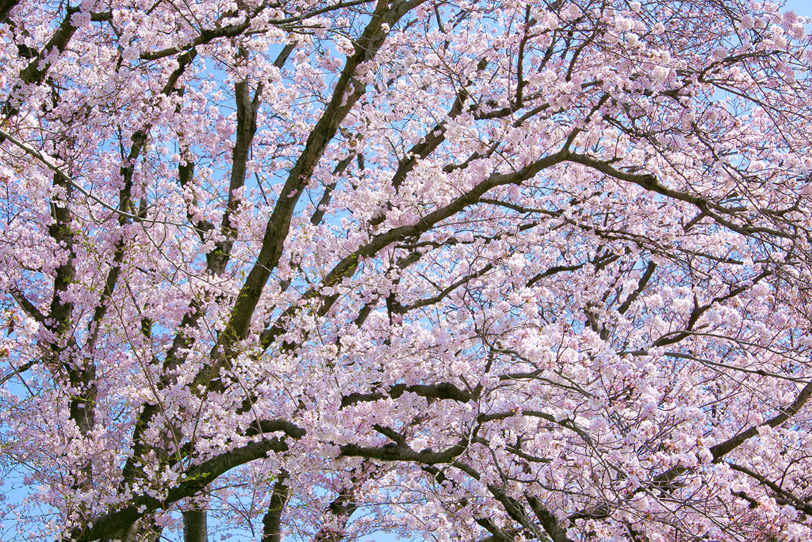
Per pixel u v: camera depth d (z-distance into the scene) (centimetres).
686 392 699
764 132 823
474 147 685
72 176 750
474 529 702
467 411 588
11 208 743
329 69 738
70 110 700
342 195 751
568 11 588
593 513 555
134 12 651
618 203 773
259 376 600
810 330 814
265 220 738
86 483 639
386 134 792
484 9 848
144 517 613
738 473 674
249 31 638
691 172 735
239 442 600
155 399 585
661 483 550
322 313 695
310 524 732
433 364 612
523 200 786
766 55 578
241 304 619
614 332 818
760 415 715
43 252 748
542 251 871
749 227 570
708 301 827
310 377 588
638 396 567
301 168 622
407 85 782
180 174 858
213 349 632
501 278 709
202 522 732
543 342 532
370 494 726
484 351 617
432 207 733
